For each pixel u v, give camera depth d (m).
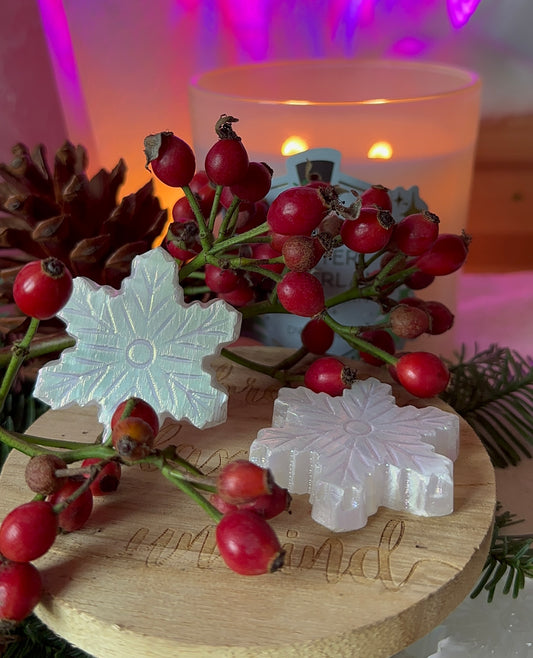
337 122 0.17
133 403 0.11
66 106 0.23
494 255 0.25
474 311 0.24
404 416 0.13
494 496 0.12
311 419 0.13
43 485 0.10
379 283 0.14
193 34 0.22
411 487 0.12
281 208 0.12
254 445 0.13
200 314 0.13
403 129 0.17
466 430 0.14
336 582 0.11
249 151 0.17
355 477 0.12
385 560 0.11
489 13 0.22
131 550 0.11
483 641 0.13
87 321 0.14
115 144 0.23
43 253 0.15
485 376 0.18
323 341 0.16
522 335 0.23
